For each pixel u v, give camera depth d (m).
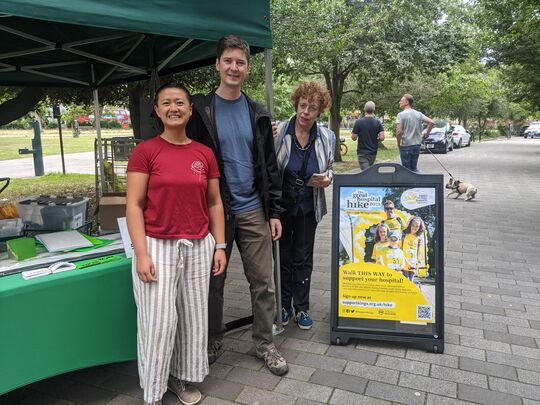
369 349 3.21
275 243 3.30
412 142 8.95
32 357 2.38
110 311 2.62
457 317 3.71
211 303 2.93
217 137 2.66
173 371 2.62
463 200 9.18
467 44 16.41
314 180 3.15
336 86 17.02
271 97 3.28
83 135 45.41
